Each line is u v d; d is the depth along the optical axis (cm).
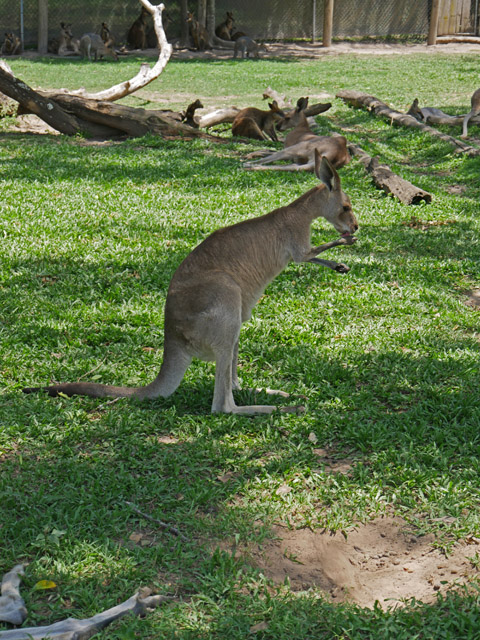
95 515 414
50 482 452
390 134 1747
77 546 387
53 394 557
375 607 356
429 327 725
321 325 723
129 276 820
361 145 1580
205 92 2292
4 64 1645
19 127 1702
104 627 337
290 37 3956
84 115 1603
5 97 1714
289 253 556
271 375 625
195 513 429
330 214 568
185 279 521
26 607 350
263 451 500
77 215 1037
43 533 399
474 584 373
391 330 724
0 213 1029
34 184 1191
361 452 504
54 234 953
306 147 1417
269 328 709
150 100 2111
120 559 383
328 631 345
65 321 698
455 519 429
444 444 512
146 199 1135
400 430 529
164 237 969
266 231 544
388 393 593
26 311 715
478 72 2762
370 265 897
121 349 648
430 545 412
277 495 446
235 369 577
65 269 830
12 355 623
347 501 446
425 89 2388
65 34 3244
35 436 505
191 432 517
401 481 464
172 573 380
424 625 346
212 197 1159
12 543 393
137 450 492
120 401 554
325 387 596
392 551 412
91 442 501
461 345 688
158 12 1839
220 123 1778
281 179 1305
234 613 350
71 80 2373
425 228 1076
